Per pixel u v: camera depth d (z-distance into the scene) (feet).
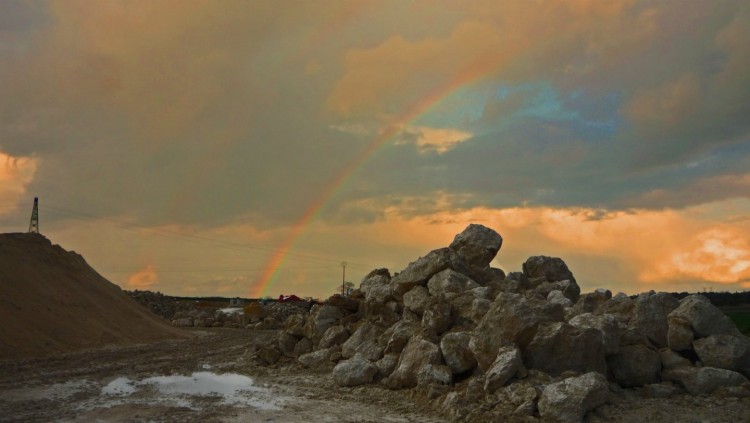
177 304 257.55
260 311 219.00
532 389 46.78
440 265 77.61
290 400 54.49
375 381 61.57
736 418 44.47
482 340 53.11
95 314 120.06
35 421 44.32
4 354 84.02
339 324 84.17
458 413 46.44
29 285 110.73
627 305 66.64
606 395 45.85
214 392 58.18
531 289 87.51
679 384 53.31
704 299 58.03
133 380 64.85
